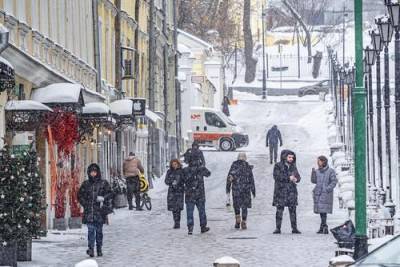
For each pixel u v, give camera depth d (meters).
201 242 47.34
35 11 53.00
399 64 51.47
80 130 57.97
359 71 34.72
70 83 53.16
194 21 174.62
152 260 40.69
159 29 101.31
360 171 33.97
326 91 174.50
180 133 106.38
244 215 53.19
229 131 113.50
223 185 80.38
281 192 51.00
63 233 50.81
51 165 50.94
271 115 145.25
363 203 33.88
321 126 129.88
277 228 51.12
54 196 52.44
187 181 51.47
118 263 39.72
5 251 36.59
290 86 189.88
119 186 66.50
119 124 70.19
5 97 45.38
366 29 192.00
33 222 37.28
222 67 162.50
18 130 46.12
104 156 70.06
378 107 62.62
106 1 75.44
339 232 35.47
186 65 121.19
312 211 61.97
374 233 41.81
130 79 83.50
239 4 198.38
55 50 57.31
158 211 65.06
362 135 34.25
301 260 40.16
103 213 42.03
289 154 51.41
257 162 97.31
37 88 51.66
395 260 23.11
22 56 46.12
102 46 75.31
